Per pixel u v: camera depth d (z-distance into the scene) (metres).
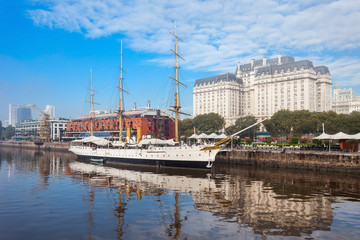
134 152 67.62
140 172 54.69
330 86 196.50
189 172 54.03
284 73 187.12
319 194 32.78
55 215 24.44
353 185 38.91
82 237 19.34
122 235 19.70
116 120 144.25
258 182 41.88
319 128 119.56
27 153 125.25
